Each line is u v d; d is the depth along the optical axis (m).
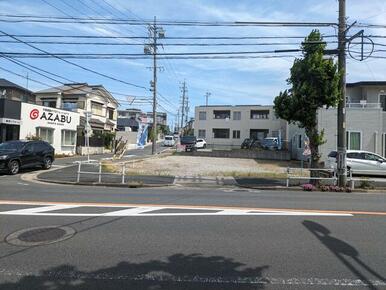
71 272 5.33
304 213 9.91
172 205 10.91
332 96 17.05
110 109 58.88
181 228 7.95
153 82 43.69
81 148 40.72
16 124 31.14
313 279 5.18
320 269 5.59
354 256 6.24
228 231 7.75
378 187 17.53
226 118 68.62
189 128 97.31
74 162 29.33
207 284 4.96
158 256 6.09
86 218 8.84
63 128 37.56
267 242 6.98
